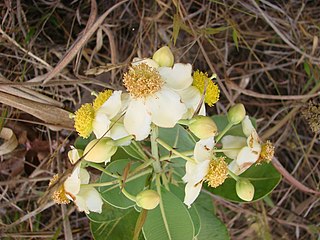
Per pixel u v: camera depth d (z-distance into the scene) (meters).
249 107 0.33
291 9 0.32
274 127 0.31
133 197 0.20
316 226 0.31
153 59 0.20
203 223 0.24
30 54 0.28
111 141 0.19
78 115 0.20
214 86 0.21
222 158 0.20
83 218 0.31
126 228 0.23
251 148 0.21
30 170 0.29
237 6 0.32
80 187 0.20
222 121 0.25
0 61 0.29
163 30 0.30
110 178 0.22
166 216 0.21
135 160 0.23
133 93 0.19
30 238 0.29
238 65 0.33
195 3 0.32
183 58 0.32
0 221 0.28
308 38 0.32
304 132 0.33
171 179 0.23
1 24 0.28
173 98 0.19
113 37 0.29
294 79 0.33
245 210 0.31
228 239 0.24
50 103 0.27
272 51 0.32
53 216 0.30
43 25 0.30
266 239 0.31
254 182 0.24
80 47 0.26
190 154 0.20
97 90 0.30
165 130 0.23
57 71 0.26
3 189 0.30
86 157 0.19
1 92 0.25
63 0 0.30
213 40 0.32
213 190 0.24
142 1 0.31
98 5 0.31
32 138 0.29
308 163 0.32
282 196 0.33
